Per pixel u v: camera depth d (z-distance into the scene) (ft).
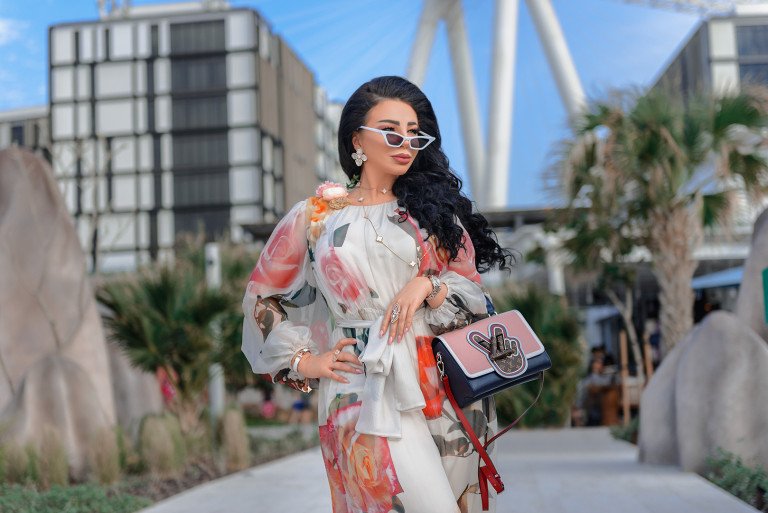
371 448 10.72
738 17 191.83
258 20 239.71
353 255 11.28
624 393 65.41
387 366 10.75
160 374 47.73
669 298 48.44
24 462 30.81
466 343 11.04
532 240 74.79
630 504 25.80
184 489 33.73
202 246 69.46
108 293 42.98
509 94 111.65
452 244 11.32
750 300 32.91
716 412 31.32
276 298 12.14
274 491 31.45
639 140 46.37
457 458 11.05
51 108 234.79
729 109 45.55
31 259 37.27
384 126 11.57
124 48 236.43
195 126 234.99
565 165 49.98
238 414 42.22
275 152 251.60
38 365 35.09
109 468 33.14
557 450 46.73
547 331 67.87
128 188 233.35
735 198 48.60
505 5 115.44
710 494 27.20
